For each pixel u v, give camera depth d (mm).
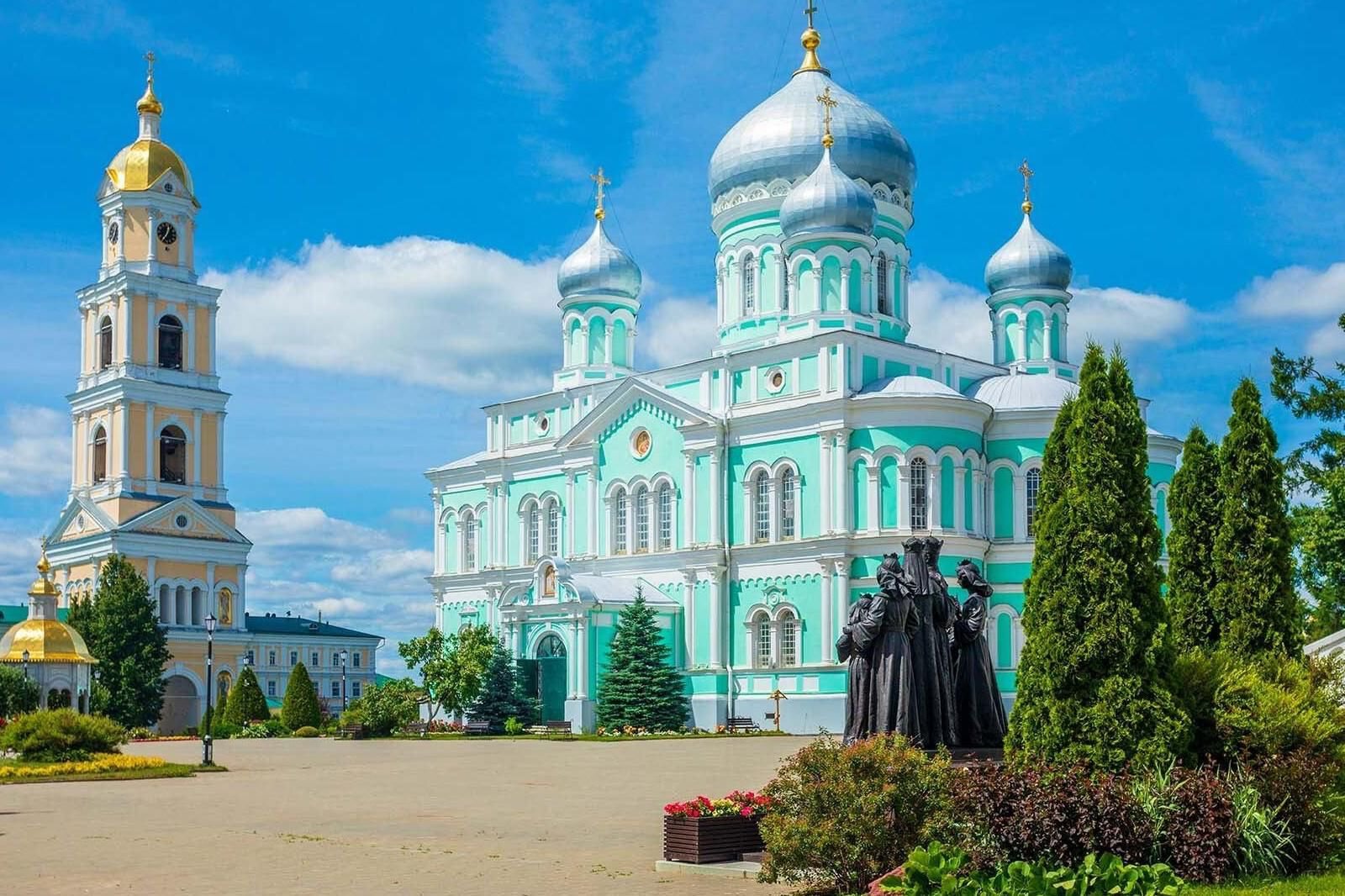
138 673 89688
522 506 93062
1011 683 75438
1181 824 20828
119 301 106812
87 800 40500
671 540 83312
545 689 82000
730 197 87438
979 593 27594
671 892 22250
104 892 23016
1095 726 23344
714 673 79000
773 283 85125
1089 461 24266
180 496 106562
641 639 77312
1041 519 25016
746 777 43906
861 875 21391
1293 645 29406
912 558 26281
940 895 18562
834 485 75500
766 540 78875
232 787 44906
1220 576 29922
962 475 75312
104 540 102875
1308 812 21969
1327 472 57469
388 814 34594
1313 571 58219
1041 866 18938
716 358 82500
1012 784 21203
